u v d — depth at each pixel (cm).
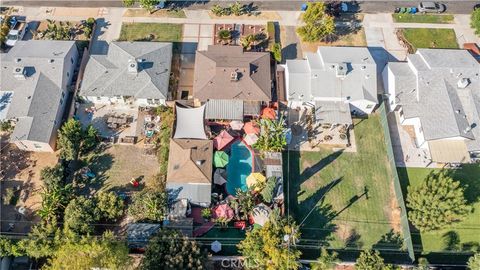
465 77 9000
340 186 8362
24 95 8588
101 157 8488
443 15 10844
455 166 8600
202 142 8275
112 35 10156
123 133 8775
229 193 8100
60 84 8812
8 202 7869
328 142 8838
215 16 10606
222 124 8831
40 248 6912
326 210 8088
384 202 8219
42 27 10181
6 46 9812
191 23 10444
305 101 8919
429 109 8731
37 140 8106
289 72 9050
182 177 7862
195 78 8944
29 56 9006
